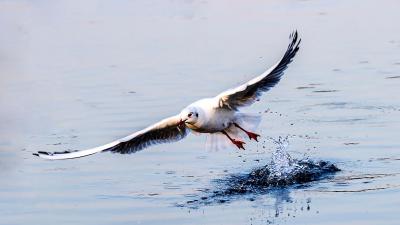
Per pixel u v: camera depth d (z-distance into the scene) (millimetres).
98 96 20656
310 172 13906
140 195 13258
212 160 15078
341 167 14180
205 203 12750
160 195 13211
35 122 18359
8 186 13906
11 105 20188
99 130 17344
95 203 12922
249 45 26109
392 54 23875
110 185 13820
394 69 21906
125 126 17516
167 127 10742
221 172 14328
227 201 12820
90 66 24672
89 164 15188
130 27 31000
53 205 12891
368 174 13695
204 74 22375
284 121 17312
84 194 13398
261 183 13641
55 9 36062
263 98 19547
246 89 10336
